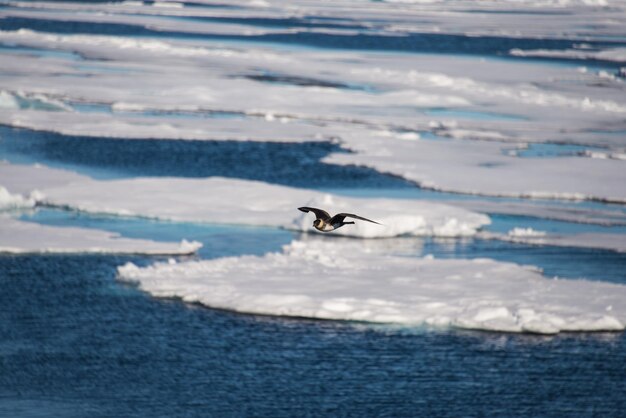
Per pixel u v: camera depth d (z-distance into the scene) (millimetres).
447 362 64875
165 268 79812
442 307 72562
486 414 58594
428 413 58625
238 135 138125
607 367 64500
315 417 58031
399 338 67938
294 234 93500
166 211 97750
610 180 118750
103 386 61031
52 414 57406
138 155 125312
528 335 68812
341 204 100688
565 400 60344
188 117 154250
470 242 92625
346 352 65938
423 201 104438
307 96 174375
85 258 82875
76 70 195750
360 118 155875
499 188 113688
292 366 63969
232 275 79000
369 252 87250
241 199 103250
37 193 101000
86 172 116500
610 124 159875
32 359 64125
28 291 74875
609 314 71938
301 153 129750
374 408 59094
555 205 108688
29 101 153500
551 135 148375
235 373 62938
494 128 152500
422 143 138125
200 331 68562
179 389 60875
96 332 68000
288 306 72000
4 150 124562
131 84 180375
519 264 85938
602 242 92812
